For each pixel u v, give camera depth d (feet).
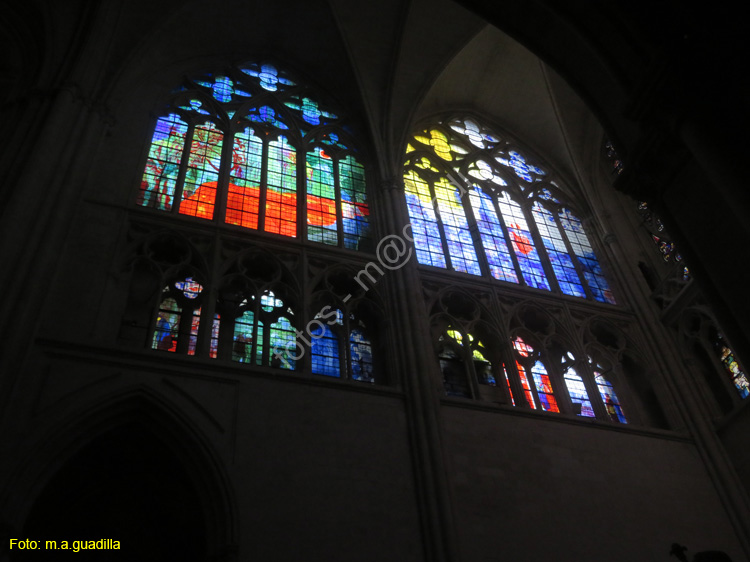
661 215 36.24
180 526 43.32
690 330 63.31
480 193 75.05
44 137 49.65
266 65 75.51
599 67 39.68
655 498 52.29
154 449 44.14
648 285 69.67
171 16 66.23
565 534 47.09
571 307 65.36
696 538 50.98
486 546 44.27
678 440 57.47
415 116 73.51
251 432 43.68
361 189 67.36
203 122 65.36
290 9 72.08
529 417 53.26
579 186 79.51
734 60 30.96
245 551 38.70
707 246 33.73
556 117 79.77
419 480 45.52
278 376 47.24
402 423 48.60
